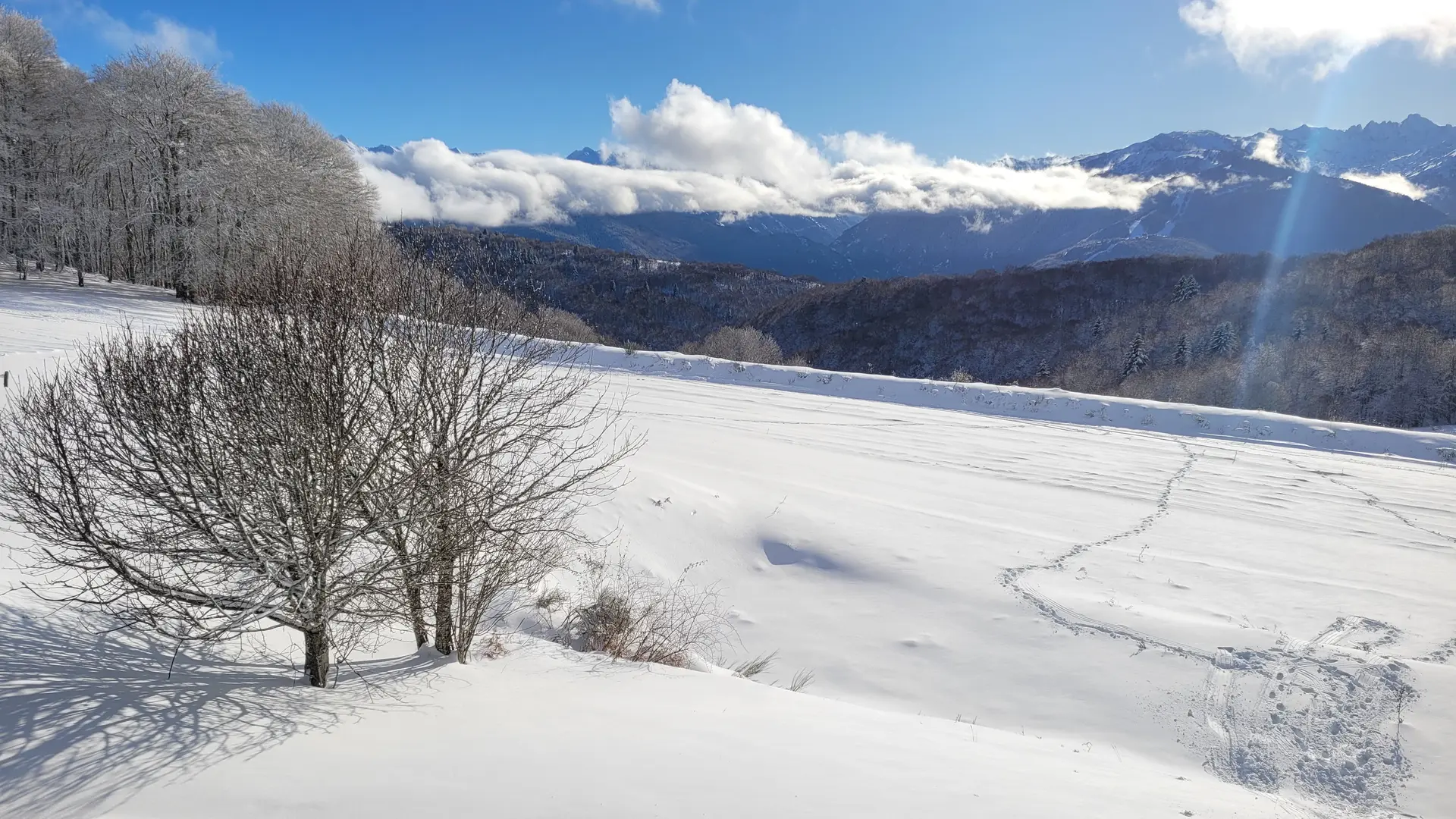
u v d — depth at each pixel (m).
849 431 20.72
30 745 3.48
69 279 36.91
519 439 5.66
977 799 3.69
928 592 9.73
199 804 3.09
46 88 38.84
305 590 4.26
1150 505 14.41
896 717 5.93
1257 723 6.63
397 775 3.46
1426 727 6.33
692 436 17.92
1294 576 10.52
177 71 33.72
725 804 3.32
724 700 5.64
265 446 4.18
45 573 5.32
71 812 3.00
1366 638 8.39
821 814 3.28
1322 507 14.83
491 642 6.50
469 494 5.29
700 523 11.55
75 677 4.27
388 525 4.66
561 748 3.96
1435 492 16.47
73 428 4.18
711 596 9.81
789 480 14.48
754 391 26.94
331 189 37.09
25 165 37.50
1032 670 7.83
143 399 4.04
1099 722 6.88
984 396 27.05
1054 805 3.73
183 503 4.05
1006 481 15.91
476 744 3.95
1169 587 9.91
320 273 4.80
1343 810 5.48
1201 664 7.63
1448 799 5.50
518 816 3.07
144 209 33.94
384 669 5.37
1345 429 22.44
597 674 6.04
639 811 3.18
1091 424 24.38
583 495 11.19
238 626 4.38
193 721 3.96
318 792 3.23
